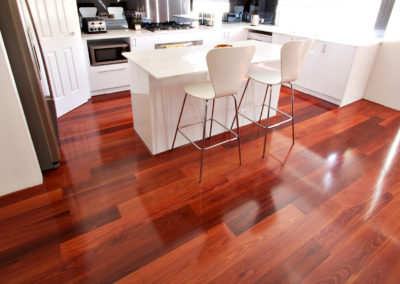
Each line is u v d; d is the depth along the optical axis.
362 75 3.59
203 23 4.61
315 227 1.75
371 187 2.12
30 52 1.78
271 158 2.46
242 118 2.93
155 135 2.36
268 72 2.59
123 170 2.23
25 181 1.96
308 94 4.03
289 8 4.47
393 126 3.09
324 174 2.26
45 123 2.01
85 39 3.28
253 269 1.47
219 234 1.68
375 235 1.70
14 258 1.49
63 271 1.43
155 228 1.71
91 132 2.79
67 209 1.82
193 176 2.20
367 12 3.61
